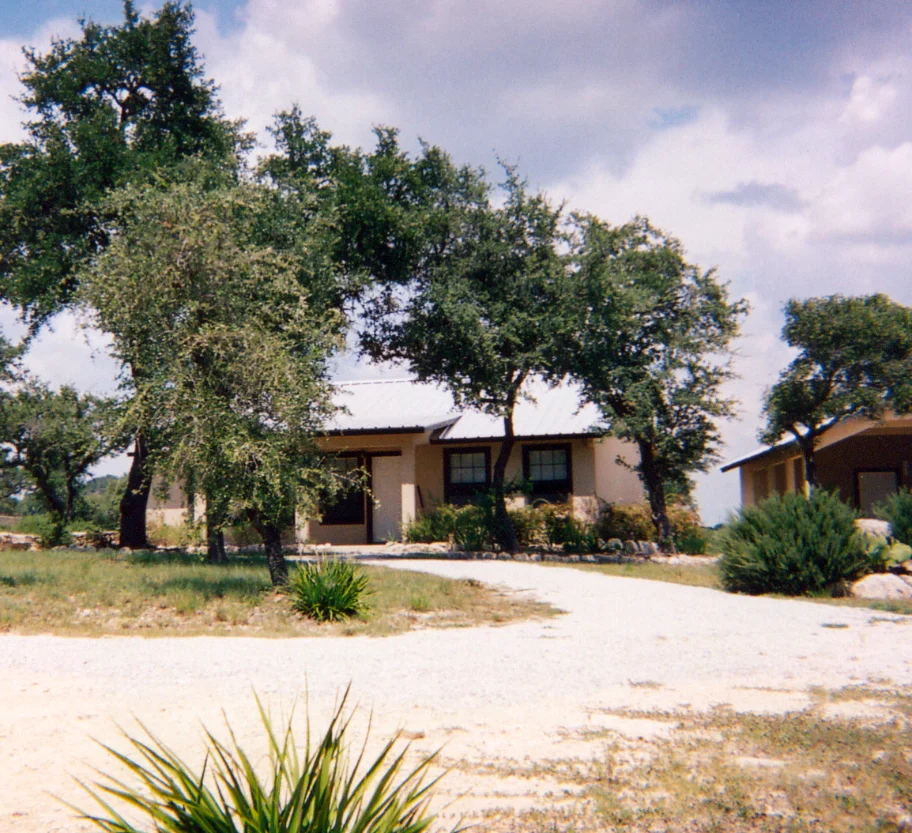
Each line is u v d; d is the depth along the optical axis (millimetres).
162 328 13984
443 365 22875
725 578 15273
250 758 5332
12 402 29266
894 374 22062
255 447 13078
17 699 6887
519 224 22328
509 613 12391
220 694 7141
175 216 14180
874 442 27016
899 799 4781
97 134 21734
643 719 6445
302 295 15398
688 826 4410
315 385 14023
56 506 30266
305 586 11703
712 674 8102
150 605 12234
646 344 22922
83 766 5277
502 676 7977
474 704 6898
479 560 21703
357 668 8305
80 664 8336
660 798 4793
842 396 22234
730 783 5020
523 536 25094
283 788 4715
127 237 14484
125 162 21516
